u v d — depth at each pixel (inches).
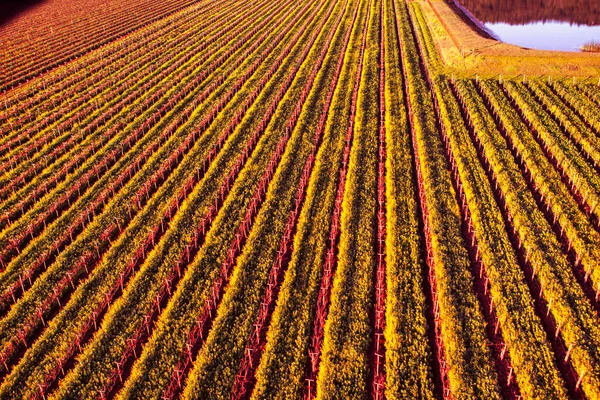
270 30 3024.1
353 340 949.8
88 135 1791.3
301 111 1898.4
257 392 863.1
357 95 2016.5
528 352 908.6
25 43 2928.2
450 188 1385.3
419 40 2696.9
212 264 1152.8
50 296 1077.1
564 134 1657.2
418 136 1642.5
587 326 959.6
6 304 1079.6
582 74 2102.6
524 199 1316.4
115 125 1823.3
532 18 3422.7
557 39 2910.9
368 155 1560.0
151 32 3115.2
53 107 2039.9
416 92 2005.4
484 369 884.6
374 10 3358.8
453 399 839.7
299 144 1651.1
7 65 2561.5
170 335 973.8
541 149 1560.0
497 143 1590.8
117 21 3378.4
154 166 1562.5
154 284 1097.4
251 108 1913.1
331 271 1137.4
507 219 1273.4
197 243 1245.7
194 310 1028.5
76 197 1446.9
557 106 1807.3
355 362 904.9
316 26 3078.2
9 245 1232.8
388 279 1083.3
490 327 983.6
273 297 1072.8
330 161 1544.0
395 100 1936.5
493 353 932.0
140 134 1787.6
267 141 1685.5
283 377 887.1
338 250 1198.9
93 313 1015.0
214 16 3452.3
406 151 1573.6
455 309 998.4
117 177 1515.7
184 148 1658.5
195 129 1775.3
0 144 1731.1
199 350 944.9
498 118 1782.7
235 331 979.9
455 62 2308.1
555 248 1154.0
